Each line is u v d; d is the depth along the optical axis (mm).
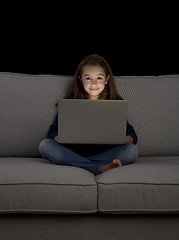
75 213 1384
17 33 2996
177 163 1595
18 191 1365
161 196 1375
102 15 3021
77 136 1591
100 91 2061
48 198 1367
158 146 2035
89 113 1580
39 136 1999
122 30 3031
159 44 3023
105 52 3051
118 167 1540
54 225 1415
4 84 2016
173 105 2066
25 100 2010
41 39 3020
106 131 1589
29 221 1411
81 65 2094
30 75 2092
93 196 1381
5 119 1977
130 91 2084
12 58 3010
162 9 2994
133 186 1376
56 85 2080
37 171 1418
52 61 3047
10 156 1997
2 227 1407
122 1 3010
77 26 3027
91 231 1416
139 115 2049
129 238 1420
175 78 2139
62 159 1615
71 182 1385
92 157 1692
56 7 3004
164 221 1419
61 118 1584
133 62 3053
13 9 2975
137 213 1396
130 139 1842
